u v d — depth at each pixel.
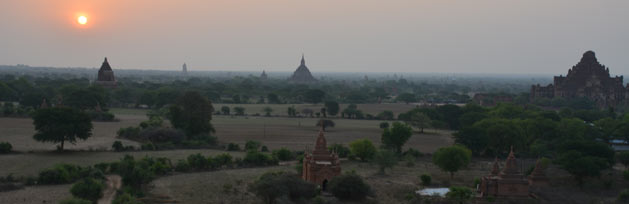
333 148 134.88
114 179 99.69
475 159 135.50
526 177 106.94
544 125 155.75
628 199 92.62
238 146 140.88
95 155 123.94
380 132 183.12
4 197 84.94
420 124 186.38
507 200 89.69
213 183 100.12
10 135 147.62
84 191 80.88
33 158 117.75
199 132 157.25
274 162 121.88
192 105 158.62
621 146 154.38
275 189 84.06
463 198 89.81
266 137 164.38
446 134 182.38
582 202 91.81
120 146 131.50
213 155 129.62
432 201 89.56
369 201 90.38
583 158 102.00
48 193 88.31
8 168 106.75
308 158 102.06
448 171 116.50
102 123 183.50
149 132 144.75
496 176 94.44
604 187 101.81
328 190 93.69
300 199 88.12
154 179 101.69
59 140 126.56
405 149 147.75
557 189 99.38
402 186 101.44
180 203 85.25
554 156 135.12
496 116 190.50
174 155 128.12
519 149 141.00
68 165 100.75
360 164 126.25
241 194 92.25
